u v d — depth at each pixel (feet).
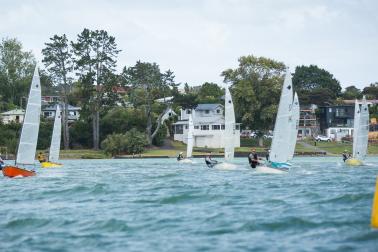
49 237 268.00
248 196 398.42
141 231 276.62
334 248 236.43
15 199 407.23
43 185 506.89
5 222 306.96
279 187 463.42
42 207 362.33
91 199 400.26
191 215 318.04
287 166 601.62
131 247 245.65
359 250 232.94
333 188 449.48
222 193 417.08
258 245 244.42
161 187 477.36
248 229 276.82
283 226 282.15
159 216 315.99
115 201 385.70
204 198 390.42
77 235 271.08
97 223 297.12
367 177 570.87
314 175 603.26
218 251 235.40
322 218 297.74
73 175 640.17
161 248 242.78
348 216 302.25
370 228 271.49
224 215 315.37
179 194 412.77
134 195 418.10
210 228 280.51
